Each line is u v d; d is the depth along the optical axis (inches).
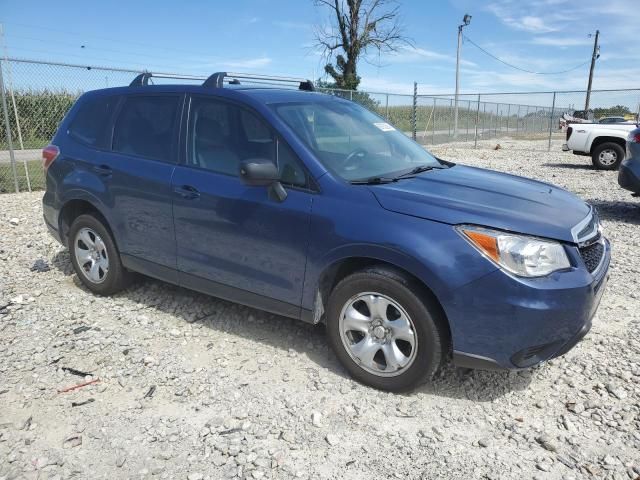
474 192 132.5
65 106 465.4
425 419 118.3
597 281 121.8
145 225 162.6
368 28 1178.0
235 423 116.0
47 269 213.3
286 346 149.9
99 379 133.6
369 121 169.0
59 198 185.3
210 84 158.1
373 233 120.1
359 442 110.3
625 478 100.4
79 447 108.7
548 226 116.5
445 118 1066.1
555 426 116.2
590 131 576.1
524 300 110.0
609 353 146.5
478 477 101.0
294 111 148.2
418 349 119.4
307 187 132.4
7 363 140.8
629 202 380.2
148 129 166.4
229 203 141.9
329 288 136.6
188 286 158.9
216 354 145.6
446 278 112.7
